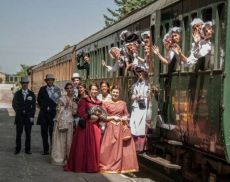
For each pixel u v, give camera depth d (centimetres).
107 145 1057
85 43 1897
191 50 787
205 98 746
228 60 679
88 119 1080
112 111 1052
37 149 1454
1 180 972
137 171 1070
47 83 1348
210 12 750
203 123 752
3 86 9162
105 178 1007
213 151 716
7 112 3556
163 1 968
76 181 972
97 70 1608
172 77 904
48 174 1050
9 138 1741
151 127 937
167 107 927
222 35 698
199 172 863
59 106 1194
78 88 1253
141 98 1007
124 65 1202
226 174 751
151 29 978
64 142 1180
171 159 974
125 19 1282
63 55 2497
